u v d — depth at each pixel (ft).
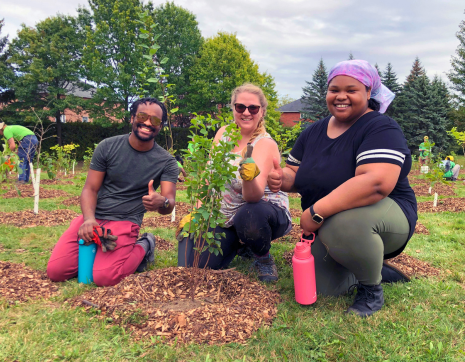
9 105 94.38
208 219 7.96
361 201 7.06
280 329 6.84
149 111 9.40
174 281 8.38
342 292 8.64
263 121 9.87
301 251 7.66
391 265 9.38
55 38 92.63
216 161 7.54
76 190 28.94
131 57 86.89
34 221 16.34
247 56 104.63
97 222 9.45
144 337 6.42
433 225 17.28
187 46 99.60
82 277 9.27
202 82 92.17
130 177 9.81
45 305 7.84
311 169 8.20
